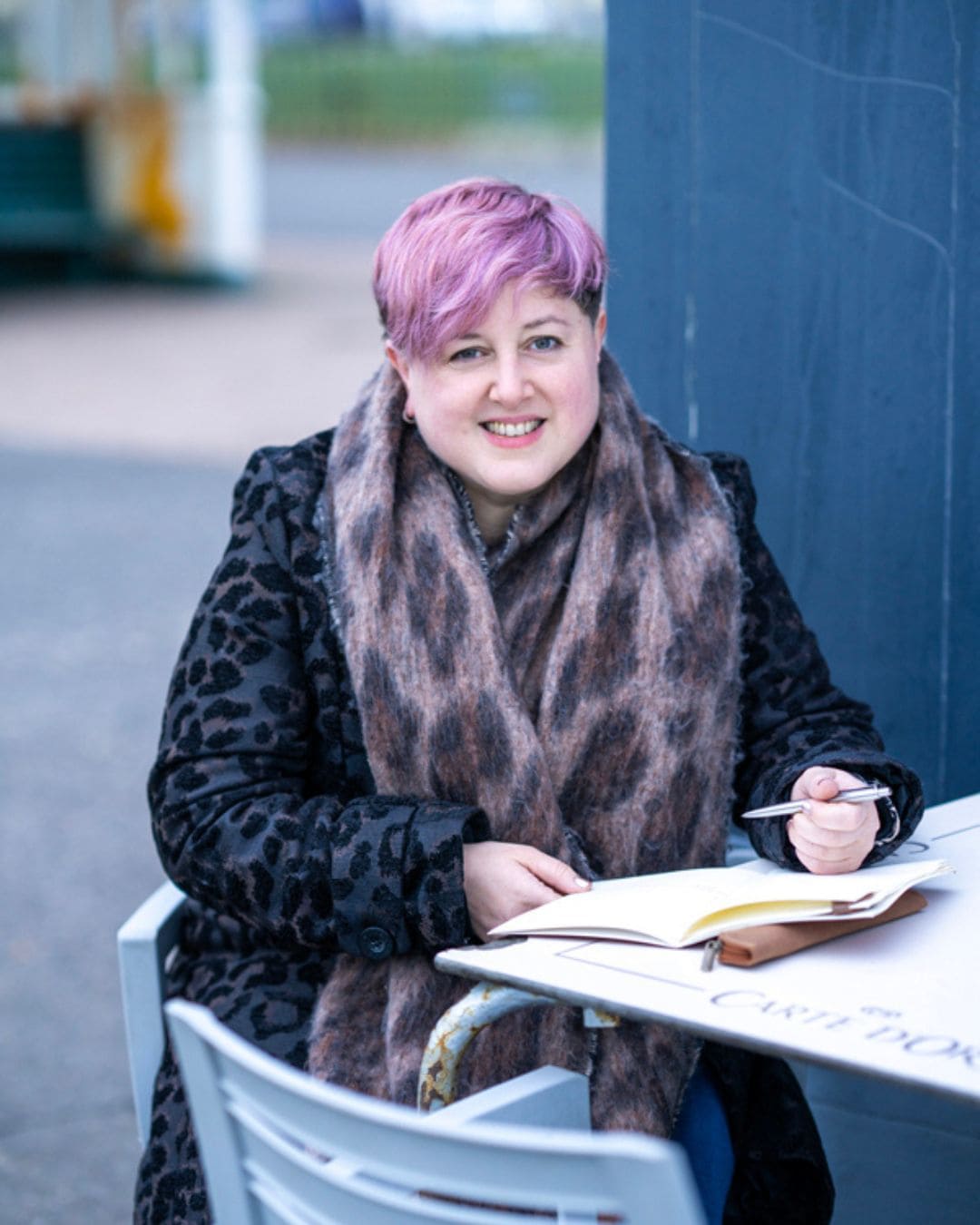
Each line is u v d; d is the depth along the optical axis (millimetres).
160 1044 1942
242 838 1774
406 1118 1075
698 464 2002
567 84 30734
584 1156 1002
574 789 1841
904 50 2268
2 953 3764
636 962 1416
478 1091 1733
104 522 7637
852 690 2477
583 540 1871
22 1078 3246
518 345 1774
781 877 1552
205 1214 1688
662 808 1834
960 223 2252
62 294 14945
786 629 2002
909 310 2322
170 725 1885
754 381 2504
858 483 2414
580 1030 1743
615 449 1898
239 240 14953
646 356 2609
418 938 1703
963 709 2359
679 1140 1768
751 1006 1311
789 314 2447
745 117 2436
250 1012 1830
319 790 1923
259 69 32062
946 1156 2234
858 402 2396
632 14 2520
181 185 14875
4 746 5043
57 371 11406
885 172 2312
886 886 1463
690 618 1888
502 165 25656
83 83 14672
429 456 1909
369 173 25328
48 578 6797
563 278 1752
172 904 2006
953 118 2236
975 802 1884
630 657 1841
